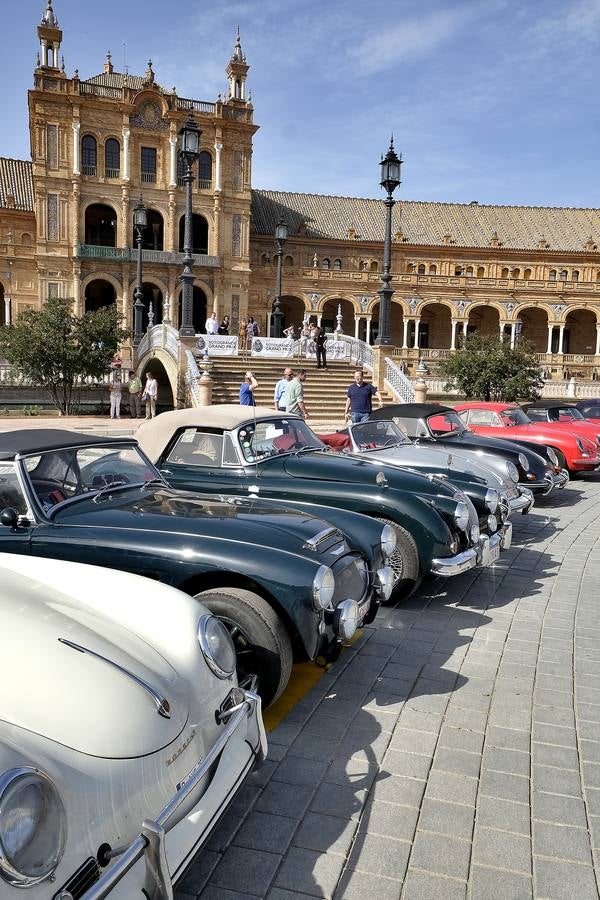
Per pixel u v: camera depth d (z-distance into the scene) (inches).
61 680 92.8
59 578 128.0
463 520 245.4
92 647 101.1
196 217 2134.6
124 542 165.2
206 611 121.2
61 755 82.0
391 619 235.1
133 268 2031.3
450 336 2682.1
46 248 1953.7
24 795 71.9
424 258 2591.0
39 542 169.5
